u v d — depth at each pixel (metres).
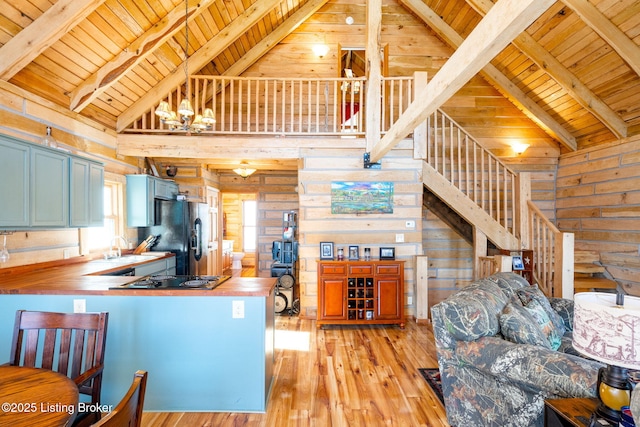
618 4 3.28
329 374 3.06
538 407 1.74
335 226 4.70
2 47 2.64
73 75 3.39
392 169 4.70
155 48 3.60
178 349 2.51
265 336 2.54
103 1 2.75
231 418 2.41
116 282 2.72
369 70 4.53
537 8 1.30
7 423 1.10
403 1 5.45
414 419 2.38
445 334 2.24
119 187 4.54
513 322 2.07
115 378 2.50
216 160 5.58
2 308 2.48
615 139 4.62
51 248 3.39
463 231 5.75
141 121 4.88
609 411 1.29
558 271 3.98
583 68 4.17
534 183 5.74
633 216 4.31
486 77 5.38
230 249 9.18
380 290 4.33
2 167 2.49
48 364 1.72
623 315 1.25
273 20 5.14
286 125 5.61
